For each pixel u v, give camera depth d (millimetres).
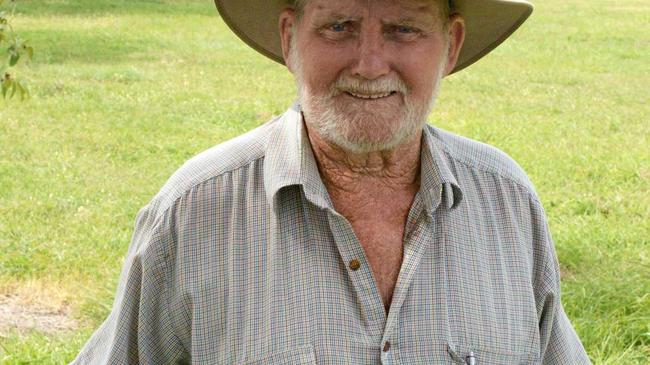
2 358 5758
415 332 2414
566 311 6250
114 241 7848
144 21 21969
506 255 2568
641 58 19531
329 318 2367
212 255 2438
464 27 2609
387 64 2309
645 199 9352
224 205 2467
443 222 2494
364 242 2467
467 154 2643
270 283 2395
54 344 6004
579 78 17078
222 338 2416
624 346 5930
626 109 14445
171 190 2512
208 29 21375
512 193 2625
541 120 13414
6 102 12602
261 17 2814
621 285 6551
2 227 8133
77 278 7199
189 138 11711
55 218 8445
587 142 12008
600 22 25000
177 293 2451
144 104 13367
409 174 2492
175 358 2521
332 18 2297
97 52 17688
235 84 15250
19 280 7156
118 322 2551
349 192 2480
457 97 14984
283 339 2363
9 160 10344
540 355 2660
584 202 9047
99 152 10844
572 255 7379
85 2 24172
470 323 2459
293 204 2434
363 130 2322
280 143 2494
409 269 2428
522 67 18078
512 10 2627
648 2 30562
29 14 21766
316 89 2352
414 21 2314
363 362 2369
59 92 13742
